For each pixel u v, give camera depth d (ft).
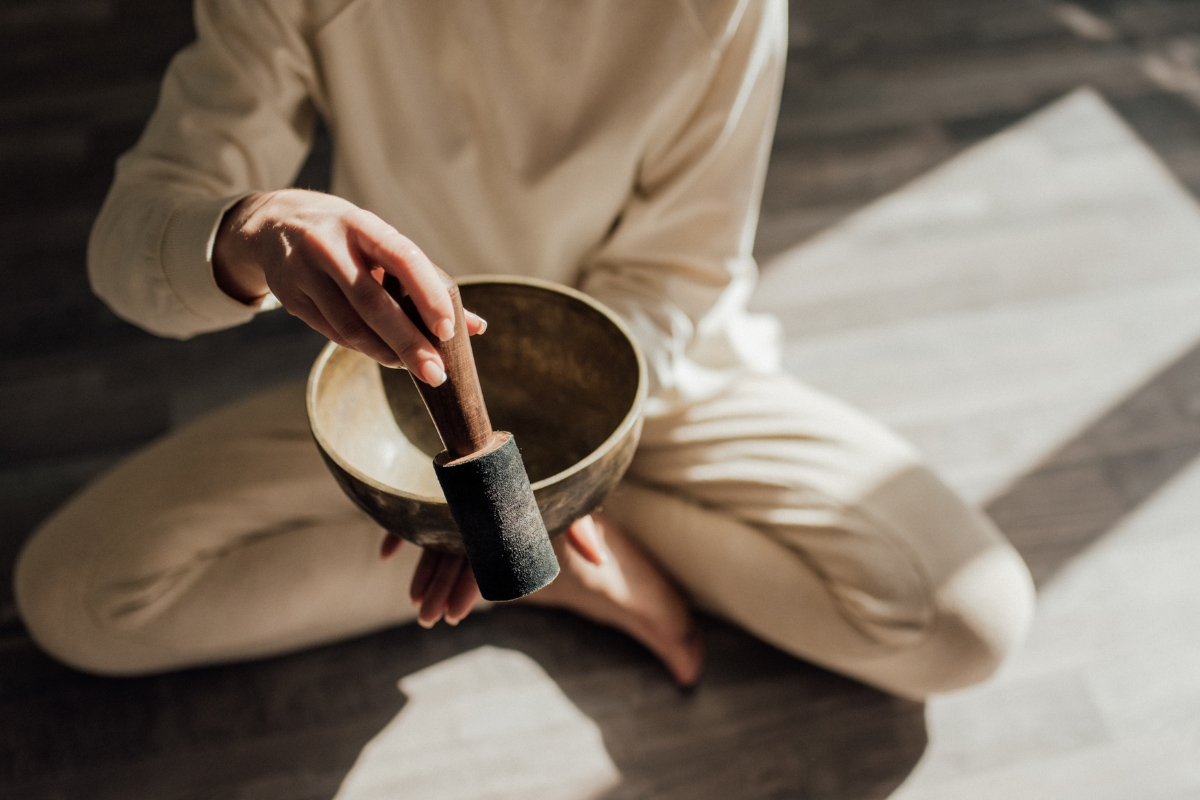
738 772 3.96
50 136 6.68
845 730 4.05
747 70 3.17
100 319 5.64
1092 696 4.13
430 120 3.17
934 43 7.28
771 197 6.28
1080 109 6.74
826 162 6.47
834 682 4.19
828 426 3.80
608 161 3.30
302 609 3.89
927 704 4.12
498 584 2.08
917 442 5.02
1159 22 7.38
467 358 2.05
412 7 2.94
